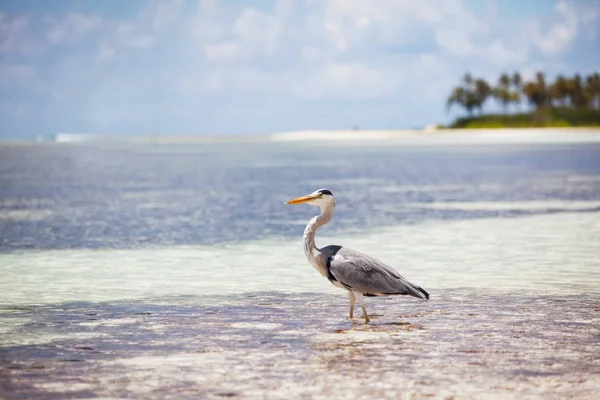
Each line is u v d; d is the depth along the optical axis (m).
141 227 22.28
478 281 13.77
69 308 11.82
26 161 77.56
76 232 21.19
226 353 9.25
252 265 15.74
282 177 47.81
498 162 63.44
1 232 21.20
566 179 42.09
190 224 23.00
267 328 10.51
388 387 7.91
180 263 16.03
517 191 34.41
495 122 179.62
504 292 12.77
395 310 11.58
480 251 17.23
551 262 15.65
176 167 62.78
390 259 16.27
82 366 8.73
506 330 10.28
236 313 11.41
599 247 17.55
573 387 7.88
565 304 11.82
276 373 8.43
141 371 8.52
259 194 34.59
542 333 10.10
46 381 8.17
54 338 10.00
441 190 35.91
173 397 7.66
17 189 38.56
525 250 17.27
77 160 80.00
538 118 176.25
